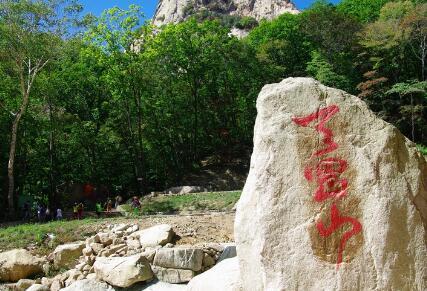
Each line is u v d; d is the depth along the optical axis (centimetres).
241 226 577
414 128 3328
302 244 514
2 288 1203
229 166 3591
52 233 1516
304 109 548
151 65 3203
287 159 536
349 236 512
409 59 3622
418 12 3347
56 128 2862
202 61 3456
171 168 3659
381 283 500
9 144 2778
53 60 2519
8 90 2691
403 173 526
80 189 3216
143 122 3419
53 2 2314
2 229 1641
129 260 1150
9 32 2273
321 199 521
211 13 10138
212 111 3738
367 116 539
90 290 1112
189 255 1177
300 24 4203
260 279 546
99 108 3481
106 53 3002
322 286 504
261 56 3684
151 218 1708
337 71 3681
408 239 509
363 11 4888
